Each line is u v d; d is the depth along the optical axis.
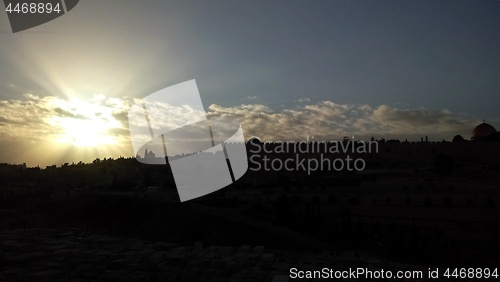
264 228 62.19
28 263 41.31
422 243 52.31
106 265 41.62
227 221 64.31
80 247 49.50
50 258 43.25
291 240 57.84
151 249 50.00
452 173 76.00
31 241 51.50
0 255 42.75
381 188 71.44
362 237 56.84
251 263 43.31
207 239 59.88
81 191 85.75
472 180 71.25
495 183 68.38
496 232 53.38
